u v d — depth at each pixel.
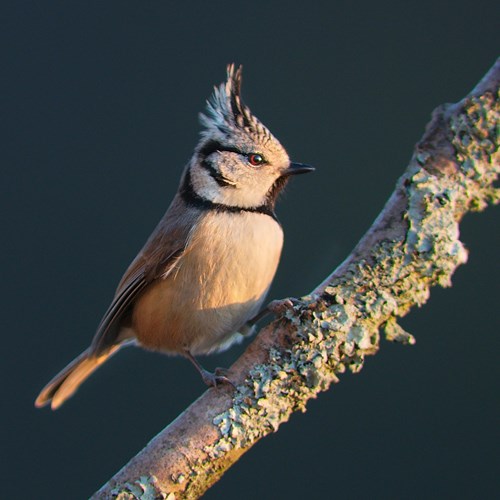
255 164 3.76
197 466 3.71
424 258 3.72
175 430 3.71
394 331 3.71
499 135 3.72
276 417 3.71
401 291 3.72
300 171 3.77
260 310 3.77
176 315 3.76
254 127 3.76
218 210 3.76
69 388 3.79
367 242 3.72
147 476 3.71
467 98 3.72
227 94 3.77
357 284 3.72
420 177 3.72
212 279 3.76
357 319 3.71
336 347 3.71
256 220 3.76
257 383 3.71
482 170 3.72
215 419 3.71
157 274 3.76
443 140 3.72
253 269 3.76
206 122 3.77
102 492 3.70
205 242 3.76
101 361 3.79
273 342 3.71
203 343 3.77
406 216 3.72
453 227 3.72
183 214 3.76
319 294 3.72
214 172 3.76
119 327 3.79
